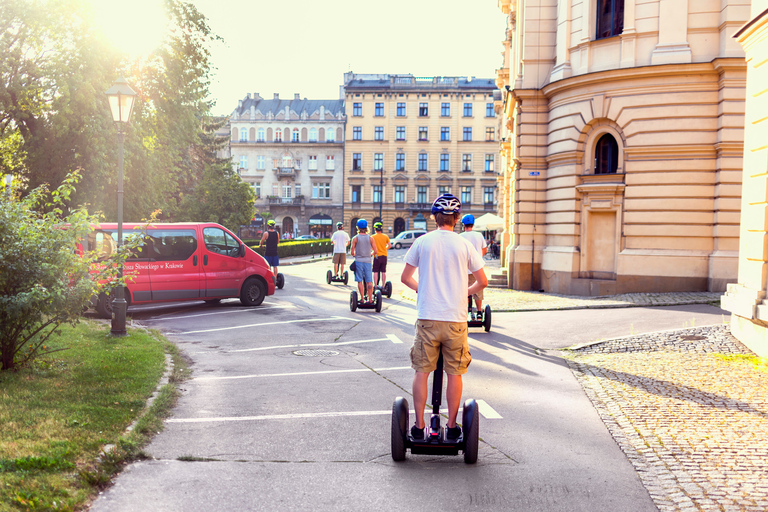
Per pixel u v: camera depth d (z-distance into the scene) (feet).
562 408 20.06
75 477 13.00
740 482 13.76
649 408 19.83
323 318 41.52
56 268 22.09
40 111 69.92
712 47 51.24
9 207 22.03
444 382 23.63
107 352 26.63
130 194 72.02
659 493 13.21
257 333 35.35
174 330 36.50
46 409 17.53
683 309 43.09
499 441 16.69
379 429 17.65
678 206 52.54
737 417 18.74
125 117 32.96
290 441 16.52
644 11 53.06
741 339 30.68
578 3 57.72
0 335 21.44
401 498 12.85
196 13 79.46
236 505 12.42
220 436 16.88
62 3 65.41
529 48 63.26
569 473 14.38
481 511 12.27
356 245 44.70
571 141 57.98
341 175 252.21
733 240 50.96
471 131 242.58
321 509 12.28
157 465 14.57
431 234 14.78
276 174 254.88
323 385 22.93
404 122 244.42
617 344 31.40
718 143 50.57
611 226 56.39
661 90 52.39
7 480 12.29
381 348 30.76
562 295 57.52
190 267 44.11
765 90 27.76
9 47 68.85
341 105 261.24
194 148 150.20
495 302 51.34
